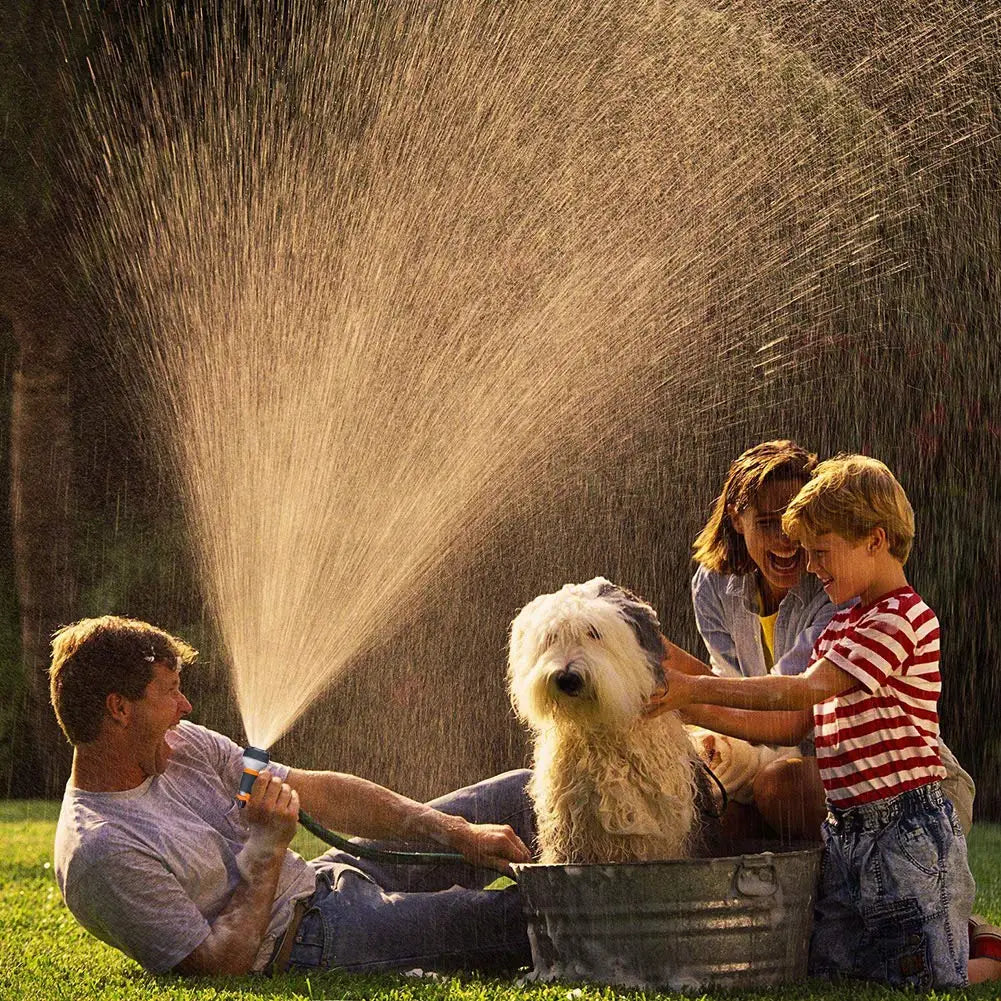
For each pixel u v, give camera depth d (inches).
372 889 281.3
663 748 269.9
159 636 261.4
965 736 674.8
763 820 302.8
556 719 261.7
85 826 253.8
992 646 660.1
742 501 307.1
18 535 812.6
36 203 810.2
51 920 358.6
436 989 244.1
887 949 264.2
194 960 251.9
